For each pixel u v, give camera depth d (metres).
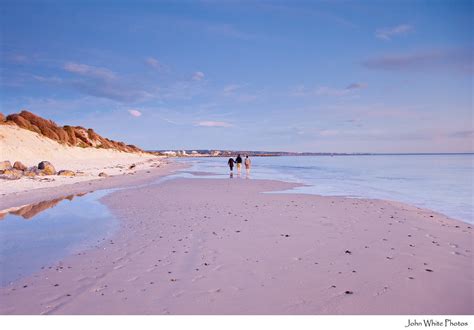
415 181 27.19
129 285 5.86
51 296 5.46
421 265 6.80
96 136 82.94
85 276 6.31
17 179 22.88
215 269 6.59
